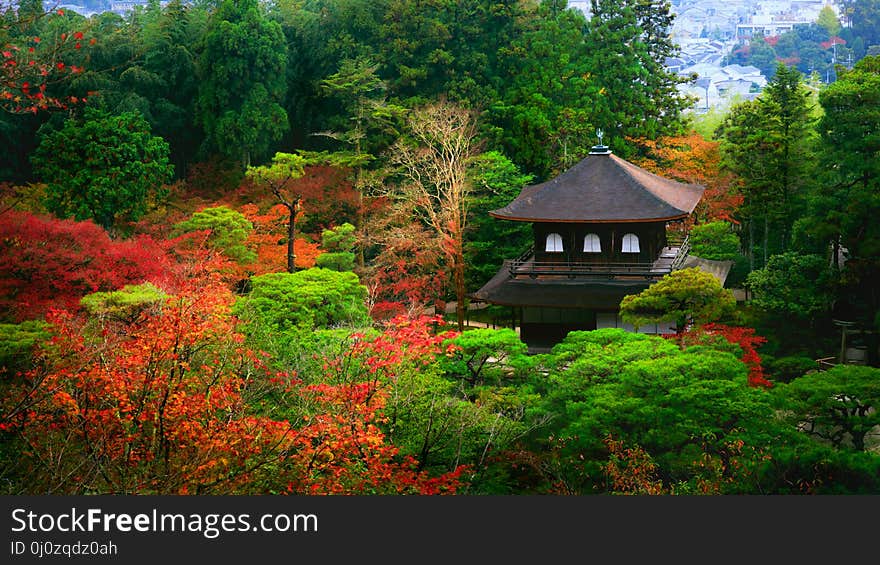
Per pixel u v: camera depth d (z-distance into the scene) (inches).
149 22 3063.5
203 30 2913.4
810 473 1043.3
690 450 1082.1
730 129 2677.2
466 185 2199.8
